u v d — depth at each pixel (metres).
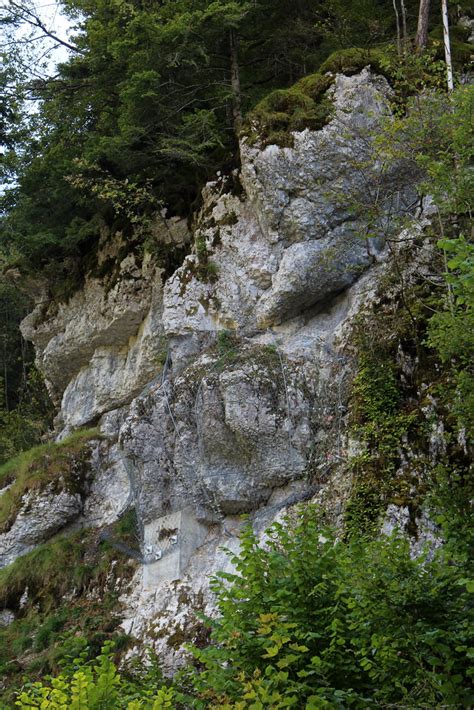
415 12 15.95
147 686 7.39
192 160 14.64
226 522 12.24
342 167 12.48
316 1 16.03
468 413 8.41
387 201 12.34
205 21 14.67
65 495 15.40
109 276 17.30
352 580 6.33
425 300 10.85
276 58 16.02
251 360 12.08
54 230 18.25
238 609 6.84
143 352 15.91
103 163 16.27
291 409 11.61
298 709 6.00
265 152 12.65
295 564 6.79
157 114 14.82
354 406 10.97
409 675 6.06
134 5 16.03
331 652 6.27
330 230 12.59
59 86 16.89
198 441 12.35
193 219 15.09
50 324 18.92
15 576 14.63
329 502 10.64
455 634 5.93
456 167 9.78
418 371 10.74
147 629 11.80
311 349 12.00
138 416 13.05
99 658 6.60
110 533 14.38
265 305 12.77
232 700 6.24
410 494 9.82
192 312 13.33
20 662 13.00
